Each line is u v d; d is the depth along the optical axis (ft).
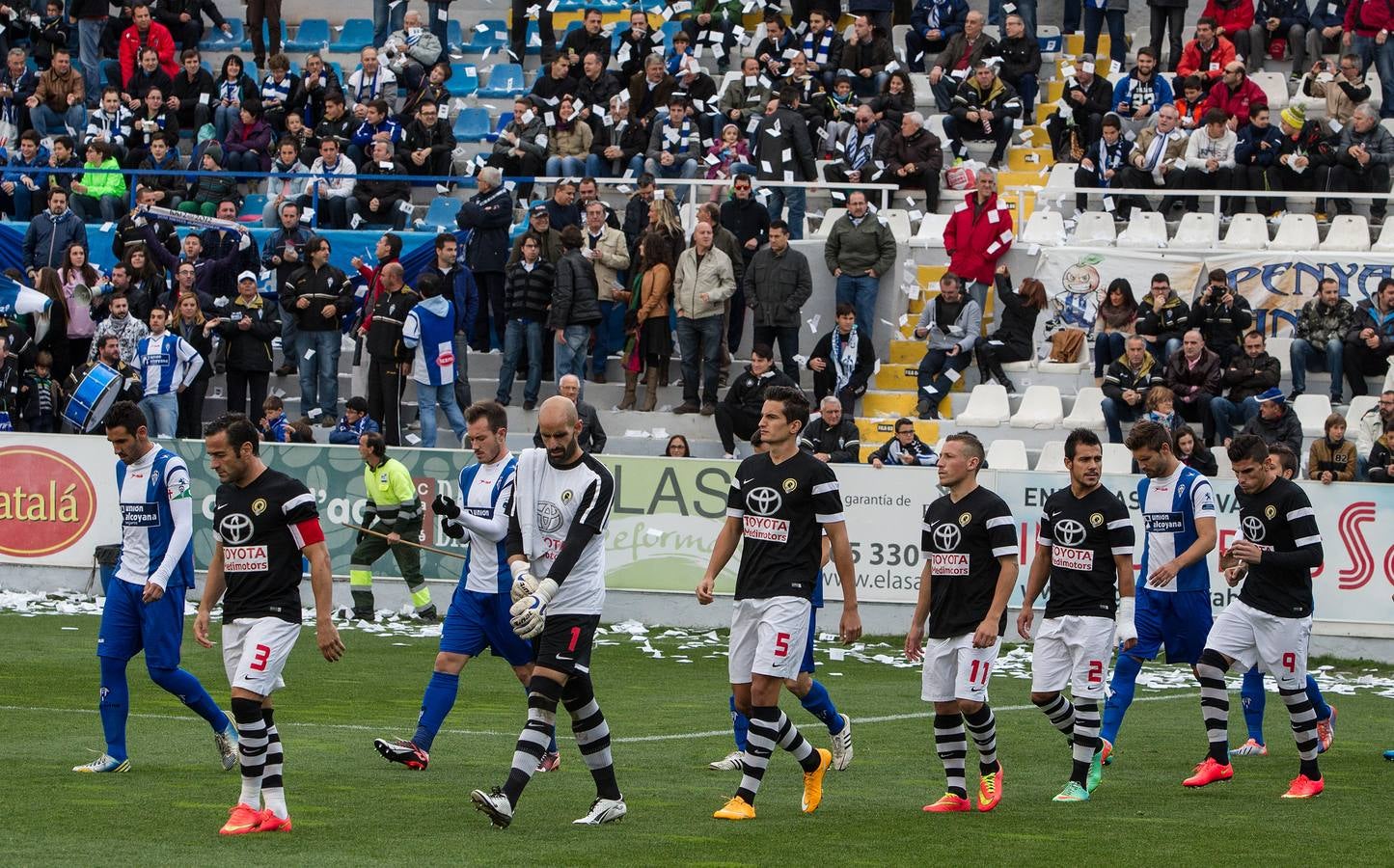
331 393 154.51
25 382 144.87
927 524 65.46
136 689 94.02
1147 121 173.68
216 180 174.19
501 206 156.76
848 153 171.63
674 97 172.55
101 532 134.21
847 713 93.04
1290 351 150.82
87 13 196.24
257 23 201.36
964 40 181.37
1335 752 82.74
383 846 54.60
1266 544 72.08
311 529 59.11
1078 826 61.16
